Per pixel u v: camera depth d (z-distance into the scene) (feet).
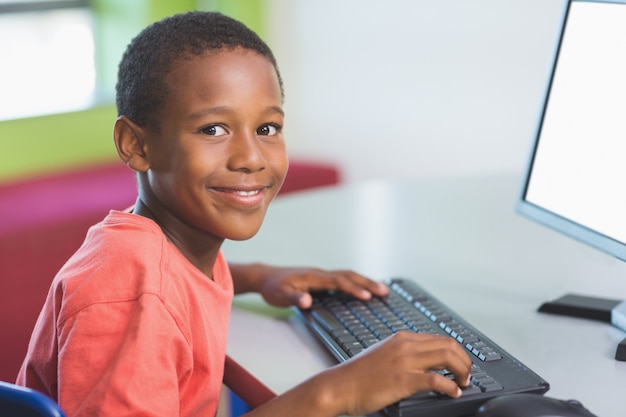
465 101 10.97
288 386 3.66
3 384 2.67
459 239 5.63
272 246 5.49
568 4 4.58
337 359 3.83
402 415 3.24
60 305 3.29
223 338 3.75
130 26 11.62
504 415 3.03
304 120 12.19
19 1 11.10
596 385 3.62
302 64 12.01
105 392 3.00
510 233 5.75
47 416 2.56
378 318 4.12
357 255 5.32
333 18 11.64
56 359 3.37
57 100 11.57
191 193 3.46
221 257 4.10
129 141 3.62
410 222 6.00
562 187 4.49
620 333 4.17
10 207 9.48
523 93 10.51
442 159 11.32
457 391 3.29
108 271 3.23
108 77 12.02
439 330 3.98
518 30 10.38
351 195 6.71
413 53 11.21
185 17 3.58
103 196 9.98
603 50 4.29
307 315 4.29
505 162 10.84
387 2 11.24
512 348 3.97
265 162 3.50
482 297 4.63
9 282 8.76
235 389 3.90
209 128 3.43
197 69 3.40
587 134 4.35
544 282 4.85
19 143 10.84
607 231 4.13
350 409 3.26
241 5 11.85
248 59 3.48
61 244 9.14
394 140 11.61
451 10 10.82
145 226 3.47
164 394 3.10
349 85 11.76
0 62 11.05
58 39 11.55
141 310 3.13
